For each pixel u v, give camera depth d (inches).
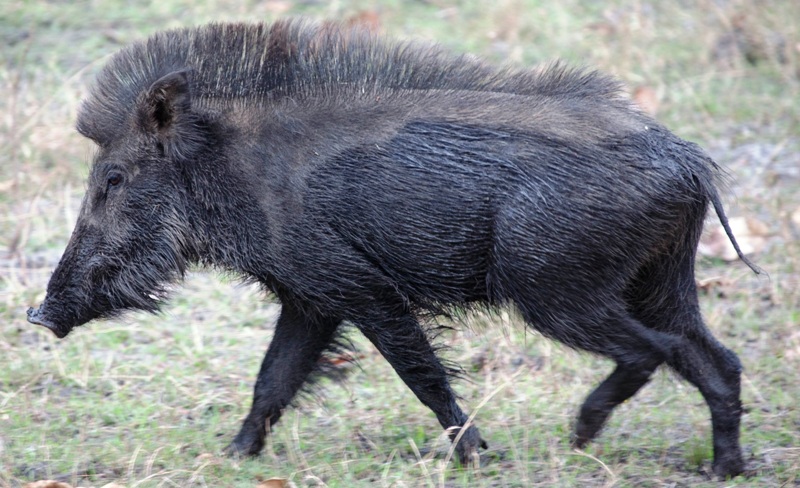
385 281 625.0
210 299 902.4
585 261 601.0
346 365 761.0
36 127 1081.4
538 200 598.2
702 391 639.8
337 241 619.2
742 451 657.0
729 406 636.1
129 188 643.5
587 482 624.4
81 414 722.8
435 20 1350.9
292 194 620.4
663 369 664.4
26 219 947.3
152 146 640.4
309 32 661.3
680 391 753.6
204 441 688.4
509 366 796.6
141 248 649.0
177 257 649.0
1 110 1106.1
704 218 641.6
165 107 627.8
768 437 681.0
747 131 1160.2
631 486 619.2
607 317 610.9
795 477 625.9
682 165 613.3
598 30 1321.4
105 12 1339.8
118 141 644.7
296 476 638.5
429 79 645.9
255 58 650.2
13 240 935.0
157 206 643.5
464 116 618.2
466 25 1331.2
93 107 656.4
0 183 1019.9
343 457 663.1
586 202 596.1
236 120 637.3
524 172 602.5
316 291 627.2
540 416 717.3
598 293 608.1
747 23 1304.1
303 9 1357.0
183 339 837.2
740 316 853.8
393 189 613.3
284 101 637.9
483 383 772.0
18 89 1117.1
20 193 1015.0
